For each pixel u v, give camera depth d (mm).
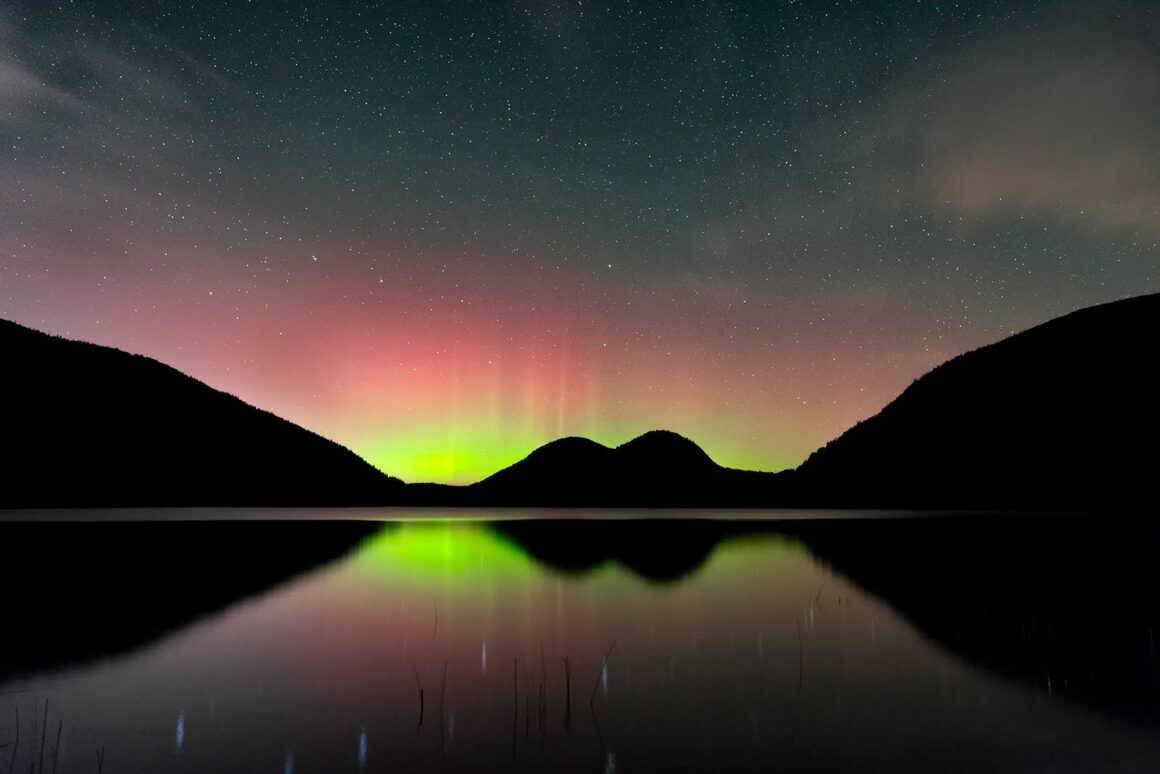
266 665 7672
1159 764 5094
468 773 4922
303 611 10602
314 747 5387
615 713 6141
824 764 5070
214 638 8922
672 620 9953
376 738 5566
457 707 6305
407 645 8555
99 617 10164
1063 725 5859
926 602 11234
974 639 8844
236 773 4922
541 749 5344
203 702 6453
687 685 6957
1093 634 9070
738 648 8398
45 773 4930
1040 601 11312
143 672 7426
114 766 5047
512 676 7270
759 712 6164
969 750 5328
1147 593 11906
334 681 7094
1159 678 7207
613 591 12352
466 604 11164
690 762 5105
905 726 5840
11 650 8312
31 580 13258
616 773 4918
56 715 6125
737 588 12641
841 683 7023
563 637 8961
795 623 9766
